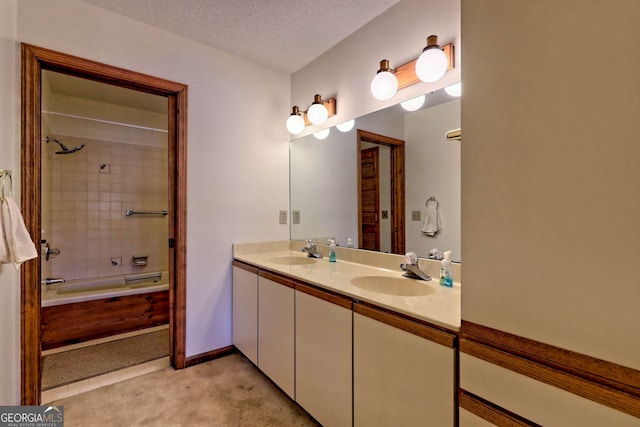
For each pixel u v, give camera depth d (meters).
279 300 1.80
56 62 1.66
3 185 1.26
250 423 1.58
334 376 1.39
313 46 2.22
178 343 2.11
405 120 1.75
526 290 0.78
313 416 1.52
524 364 0.78
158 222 3.59
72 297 2.49
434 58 1.43
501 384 0.83
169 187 2.13
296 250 2.58
